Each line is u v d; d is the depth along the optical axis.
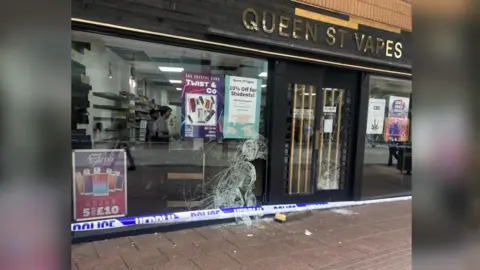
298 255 3.58
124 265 3.27
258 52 4.47
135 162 4.23
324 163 5.52
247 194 4.89
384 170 6.14
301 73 5.03
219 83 4.64
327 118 5.47
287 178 5.13
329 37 5.05
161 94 4.48
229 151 4.77
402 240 4.10
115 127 4.26
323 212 5.19
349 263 3.42
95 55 4.09
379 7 5.52
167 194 4.43
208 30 4.06
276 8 4.55
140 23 3.68
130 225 4.04
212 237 4.04
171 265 3.29
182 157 4.54
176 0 3.87
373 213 5.23
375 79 5.87
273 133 4.90
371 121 5.89
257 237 4.08
